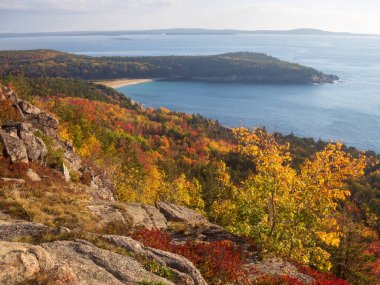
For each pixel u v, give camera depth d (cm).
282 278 1452
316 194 2095
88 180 3075
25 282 777
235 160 14688
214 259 1483
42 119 3619
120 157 7631
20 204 1814
